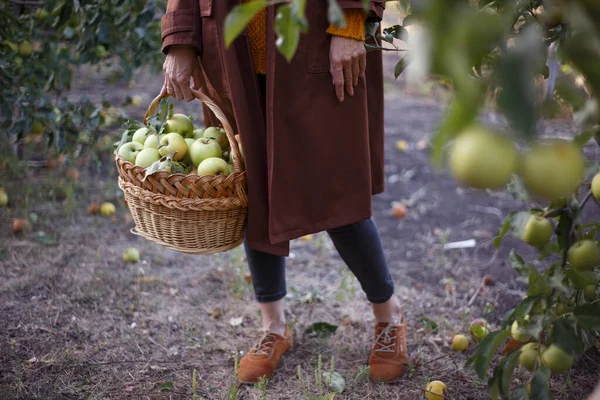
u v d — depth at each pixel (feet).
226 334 8.06
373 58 6.41
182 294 9.12
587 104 3.29
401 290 9.27
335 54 5.61
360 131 6.02
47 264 9.73
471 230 11.47
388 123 17.80
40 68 10.15
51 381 6.95
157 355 7.58
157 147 5.97
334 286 9.42
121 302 8.75
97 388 6.85
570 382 6.55
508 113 2.26
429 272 9.90
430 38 2.24
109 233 11.04
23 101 9.70
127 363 7.38
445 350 7.63
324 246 10.84
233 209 5.86
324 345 7.68
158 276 9.62
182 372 7.23
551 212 4.33
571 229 4.38
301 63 5.65
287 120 5.74
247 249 6.98
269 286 7.14
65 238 10.69
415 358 7.40
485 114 11.68
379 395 6.72
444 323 8.14
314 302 8.91
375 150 6.64
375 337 7.21
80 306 8.63
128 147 6.02
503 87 2.29
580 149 3.52
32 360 7.30
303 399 6.66
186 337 7.97
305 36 5.60
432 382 6.57
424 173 14.38
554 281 4.57
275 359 7.18
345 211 6.10
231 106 6.30
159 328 8.20
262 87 6.10
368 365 7.27
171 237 5.90
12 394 6.67
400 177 14.21
